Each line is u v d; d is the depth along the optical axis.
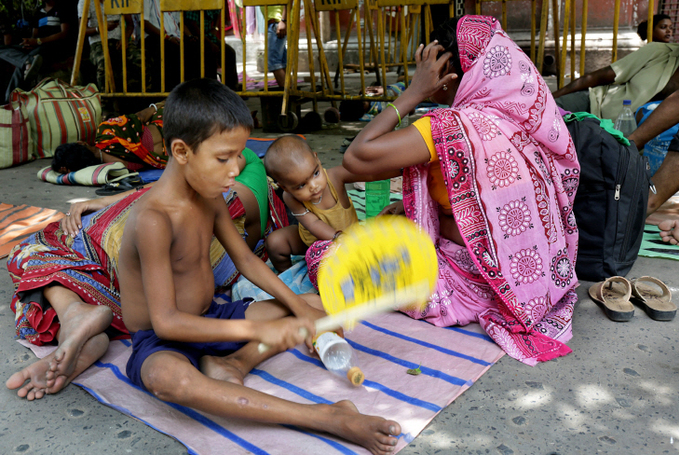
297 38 6.45
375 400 1.78
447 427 1.68
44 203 4.01
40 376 1.85
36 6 7.30
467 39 2.04
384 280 2.04
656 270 2.72
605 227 2.54
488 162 2.02
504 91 2.04
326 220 2.56
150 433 1.67
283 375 1.94
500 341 2.07
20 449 1.62
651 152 3.89
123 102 6.61
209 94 1.57
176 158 1.62
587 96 4.57
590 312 2.36
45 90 5.31
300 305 1.94
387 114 2.08
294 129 6.55
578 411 1.74
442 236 2.31
